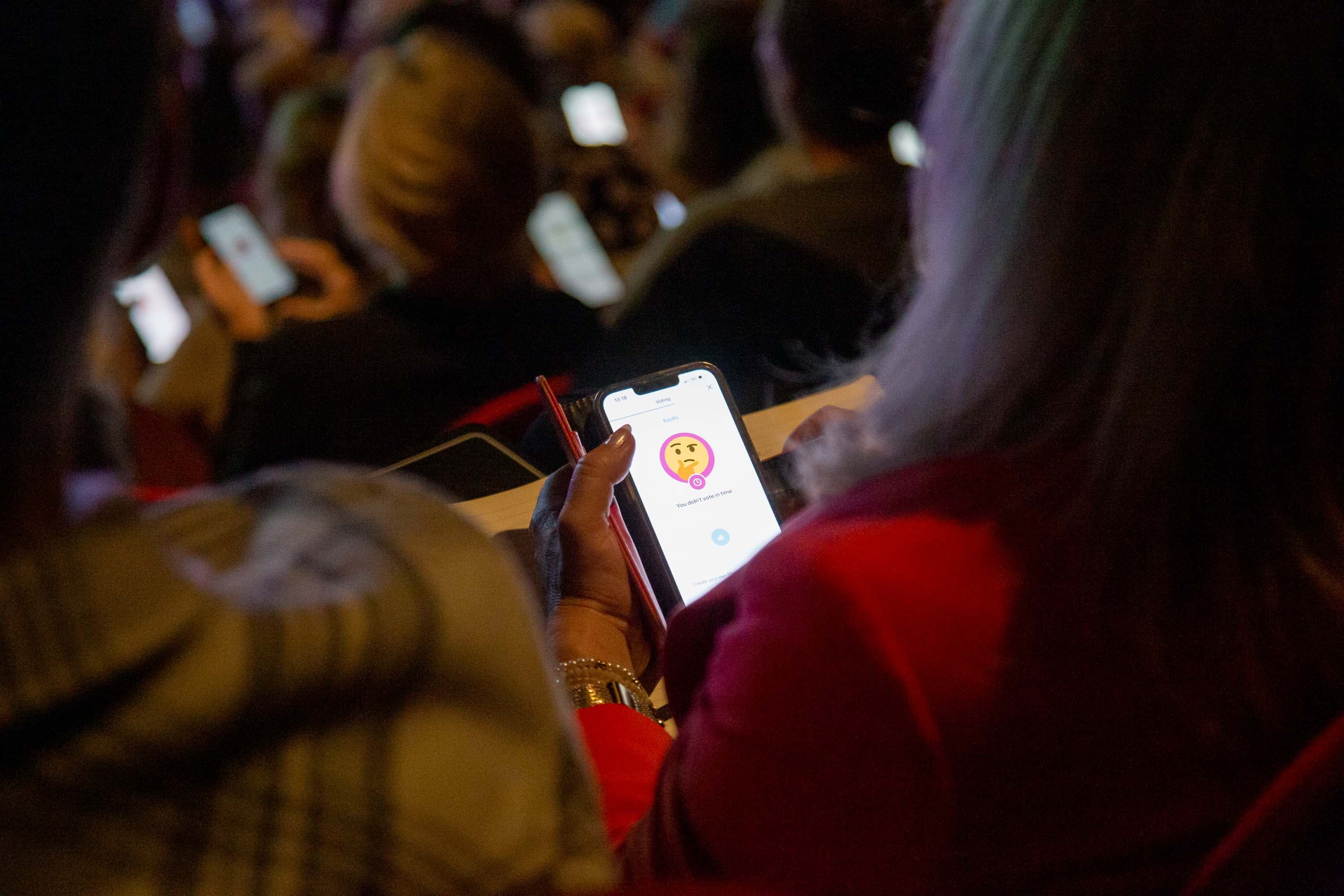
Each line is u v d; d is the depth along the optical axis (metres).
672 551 0.88
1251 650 0.52
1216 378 0.50
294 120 1.95
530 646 0.42
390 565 0.39
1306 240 0.48
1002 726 0.51
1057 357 0.54
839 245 1.42
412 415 1.43
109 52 0.35
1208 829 0.54
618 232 2.66
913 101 1.39
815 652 0.52
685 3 2.40
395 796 0.36
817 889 0.54
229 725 0.34
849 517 0.56
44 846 0.32
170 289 2.13
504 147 1.40
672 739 0.78
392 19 3.44
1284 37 0.47
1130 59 0.50
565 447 0.89
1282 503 0.51
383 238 1.44
